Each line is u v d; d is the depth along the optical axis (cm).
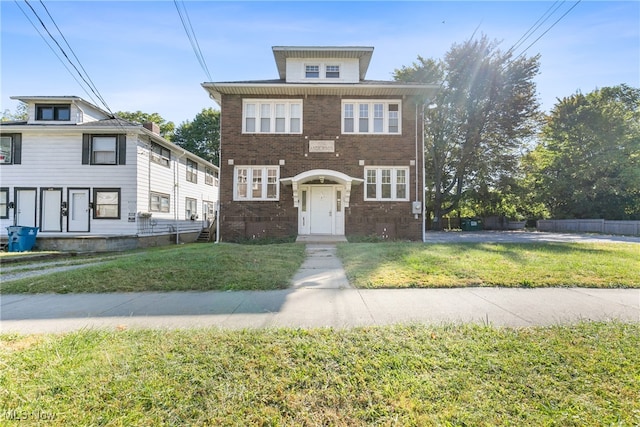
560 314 441
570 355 309
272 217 1493
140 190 1684
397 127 1529
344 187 1497
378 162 1507
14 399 244
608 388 256
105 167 1644
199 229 2445
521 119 2712
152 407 236
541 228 3166
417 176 1511
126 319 434
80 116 1680
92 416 225
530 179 3123
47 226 1627
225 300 520
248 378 272
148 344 338
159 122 3953
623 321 409
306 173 1396
